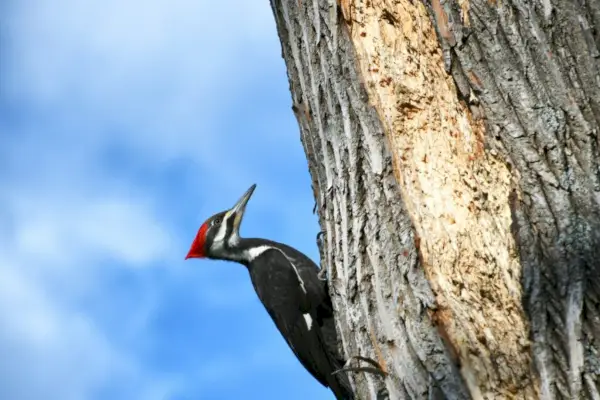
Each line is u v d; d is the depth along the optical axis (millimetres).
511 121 6484
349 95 7199
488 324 6016
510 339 5887
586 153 6195
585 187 6102
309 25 7738
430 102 7027
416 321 6266
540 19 6586
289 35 8211
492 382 5781
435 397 5961
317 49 7605
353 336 7047
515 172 6387
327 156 7539
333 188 7465
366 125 7047
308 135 8164
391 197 6781
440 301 6199
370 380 6711
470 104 6766
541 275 5930
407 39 7234
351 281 7074
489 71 6660
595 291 5676
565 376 5551
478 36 6746
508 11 6688
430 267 6367
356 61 7215
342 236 7262
